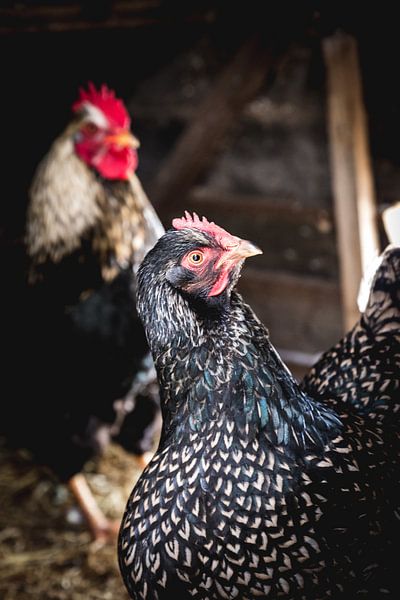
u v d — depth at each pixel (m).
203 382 0.81
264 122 1.65
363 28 1.39
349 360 0.95
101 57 1.64
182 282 0.81
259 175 1.68
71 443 1.33
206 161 1.65
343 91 1.35
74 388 1.28
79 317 1.23
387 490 0.83
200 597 0.83
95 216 1.23
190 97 1.69
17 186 1.67
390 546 0.81
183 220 0.85
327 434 0.83
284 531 0.80
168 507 0.83
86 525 1.45
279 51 1.51
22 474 1.58
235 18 1.49
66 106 1.69
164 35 1.58
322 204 1.63
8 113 1.69
